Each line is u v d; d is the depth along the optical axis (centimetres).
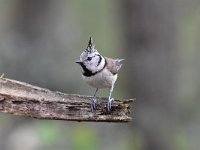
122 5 1495
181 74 1881
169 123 1480
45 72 1758
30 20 1842
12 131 1638
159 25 1471
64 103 848
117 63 934
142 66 1470
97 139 1588
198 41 1955
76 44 1956
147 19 1466
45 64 1766
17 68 1745
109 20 2308
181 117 1823
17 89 854
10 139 1573
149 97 1469
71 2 2295
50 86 1761
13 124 1684
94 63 905
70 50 1848
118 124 1728
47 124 1412
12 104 848
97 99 856
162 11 1467
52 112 848
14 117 1698
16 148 1509
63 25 1892
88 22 2309
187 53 1945
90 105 849
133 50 1480
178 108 1591
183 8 1581
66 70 1789
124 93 1583
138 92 1473
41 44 1805
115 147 1661
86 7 2345
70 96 854
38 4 1850
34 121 1667
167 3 1466
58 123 1591
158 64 1469
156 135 1470
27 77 1745
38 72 1750
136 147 1487
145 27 1470
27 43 1794
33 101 846
